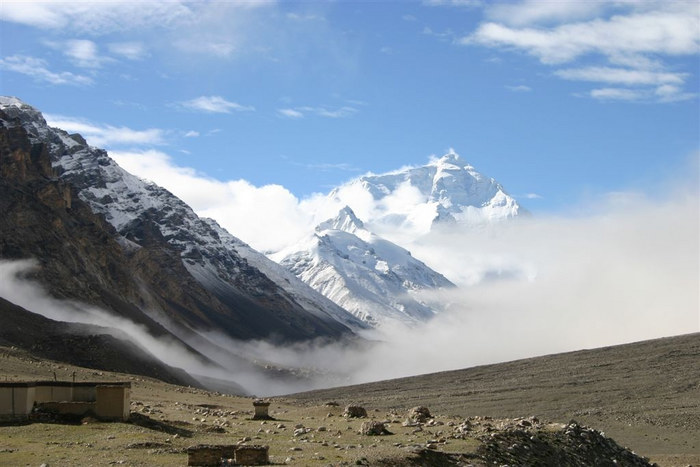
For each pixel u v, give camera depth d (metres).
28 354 139.38
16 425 62.91
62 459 51.47
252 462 52.56
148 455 53.88
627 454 77.62
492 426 74.75
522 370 188.12
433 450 60.28
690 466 90.75
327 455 56.69
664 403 139.75
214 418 81.31
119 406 65.94
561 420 130.12
